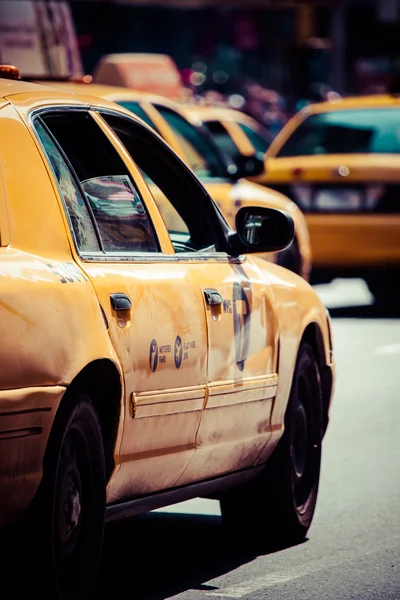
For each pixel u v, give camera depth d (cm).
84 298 728
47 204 739
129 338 768
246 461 945
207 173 1905
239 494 988
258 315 941
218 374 880
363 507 1120
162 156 929
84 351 714
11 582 701
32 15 2322
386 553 984
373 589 888
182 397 829
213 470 899
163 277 827
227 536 1020
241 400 910
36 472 677
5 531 687
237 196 1853
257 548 995
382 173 2227
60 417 710
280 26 5000
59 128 809
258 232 951
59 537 721
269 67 5000
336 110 2361
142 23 4612
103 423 773
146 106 1734
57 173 766
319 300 1072
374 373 1792
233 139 2717
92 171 816
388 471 1252
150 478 822
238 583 893
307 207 2262
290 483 991
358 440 1388
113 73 2611
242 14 4928
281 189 2275
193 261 886
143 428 793
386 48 5272
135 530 1042
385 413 1534
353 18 5231
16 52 2289
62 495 722
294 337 996
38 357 673
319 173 2248
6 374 652
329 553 982
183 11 4750
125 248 813
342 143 2322
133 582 888
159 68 2673
